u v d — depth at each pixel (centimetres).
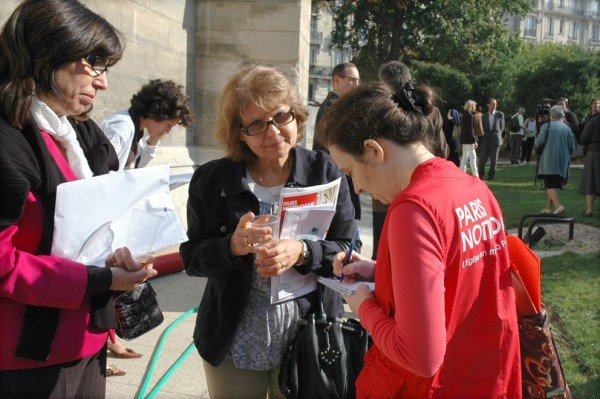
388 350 143
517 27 7556
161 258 539
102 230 171
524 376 180
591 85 2862
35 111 164
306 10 748
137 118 377
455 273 143
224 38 689
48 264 159
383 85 164
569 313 482
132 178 182
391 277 151
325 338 210
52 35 159
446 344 143
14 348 161
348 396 208
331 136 162
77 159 179
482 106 2977
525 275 176
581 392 338
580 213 998
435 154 164
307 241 211
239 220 211
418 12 3036
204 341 214
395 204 144
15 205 152
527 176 1706
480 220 151
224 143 217
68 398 174
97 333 180
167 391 321
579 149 2370
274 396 222
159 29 601
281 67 686
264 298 214
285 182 222
